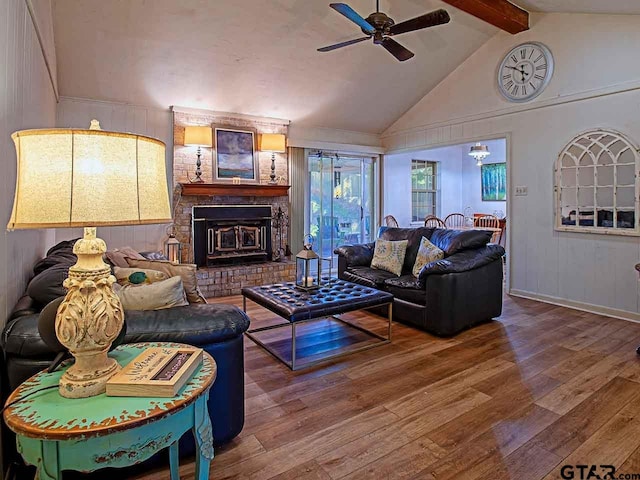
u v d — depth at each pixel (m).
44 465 1.04
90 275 1.18
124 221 1.10
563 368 2.80
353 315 4.18
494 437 1.98
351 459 1.82
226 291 5.14
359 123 6.52
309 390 2.50
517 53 4.87
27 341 1.46
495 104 5.18
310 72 5.00
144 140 1.18
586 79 4.26
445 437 1.98
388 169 7.34
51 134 1.05
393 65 5.24
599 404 2.29
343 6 2.90
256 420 2.15
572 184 4.42
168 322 1.71
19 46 1.91
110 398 1.17
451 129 5.79
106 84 4.41
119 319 1.23
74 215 1.04
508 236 5.05
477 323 3.79
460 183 9.23
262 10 3.89
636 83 3.89
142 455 1.12
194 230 5.18
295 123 6.03
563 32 4.43
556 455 1.83
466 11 4.26
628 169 3.98
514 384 2.55
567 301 4.50
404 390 2.49
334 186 6.72
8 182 1.66
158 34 3.94
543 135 4.66
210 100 5.07
